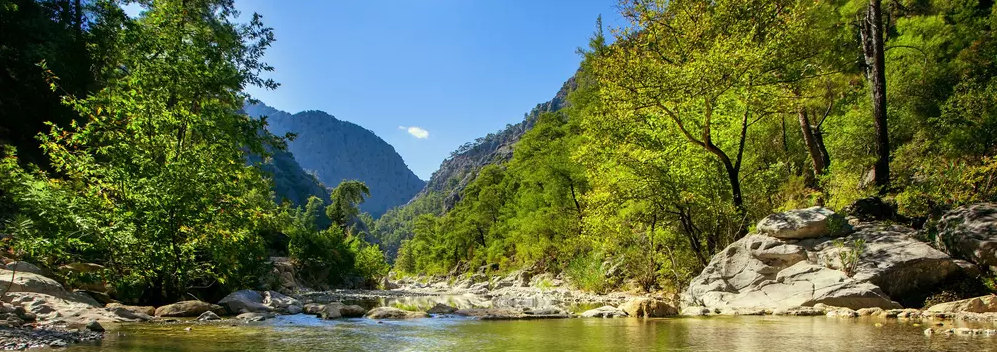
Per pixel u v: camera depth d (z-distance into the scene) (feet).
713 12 48.06
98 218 31.09
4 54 62.80
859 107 70.90
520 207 169.37
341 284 133.59
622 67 47.21
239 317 28.53
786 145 76.43
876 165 50.98
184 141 36.58
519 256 162.81
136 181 31.17
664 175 52.13
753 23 46.09
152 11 40.68
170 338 18.10
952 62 68.64
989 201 37.63
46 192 29.53
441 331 20.71
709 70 43.27
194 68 38.47
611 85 48.29
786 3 47.01
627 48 49.73
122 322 24.47
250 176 41.55
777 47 45.01
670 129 54.24
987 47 66.80
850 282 31.81
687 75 43.68
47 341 15.92
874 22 53.47
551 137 162.20
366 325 23.91
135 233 31.50
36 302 24.29
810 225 37.63
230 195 34.76
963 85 58.70
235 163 38.17
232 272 42.75
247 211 36.37
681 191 50.98
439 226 291.17
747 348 14.99
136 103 33.55
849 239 36.11
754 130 62.69
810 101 56.59
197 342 16.97
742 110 52.49
